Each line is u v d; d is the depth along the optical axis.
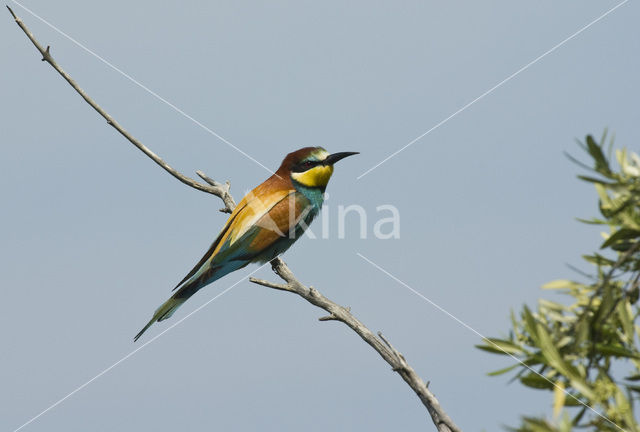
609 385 4.21
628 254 4.43
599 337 4.58
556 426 3.93
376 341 8.19
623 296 4.50
